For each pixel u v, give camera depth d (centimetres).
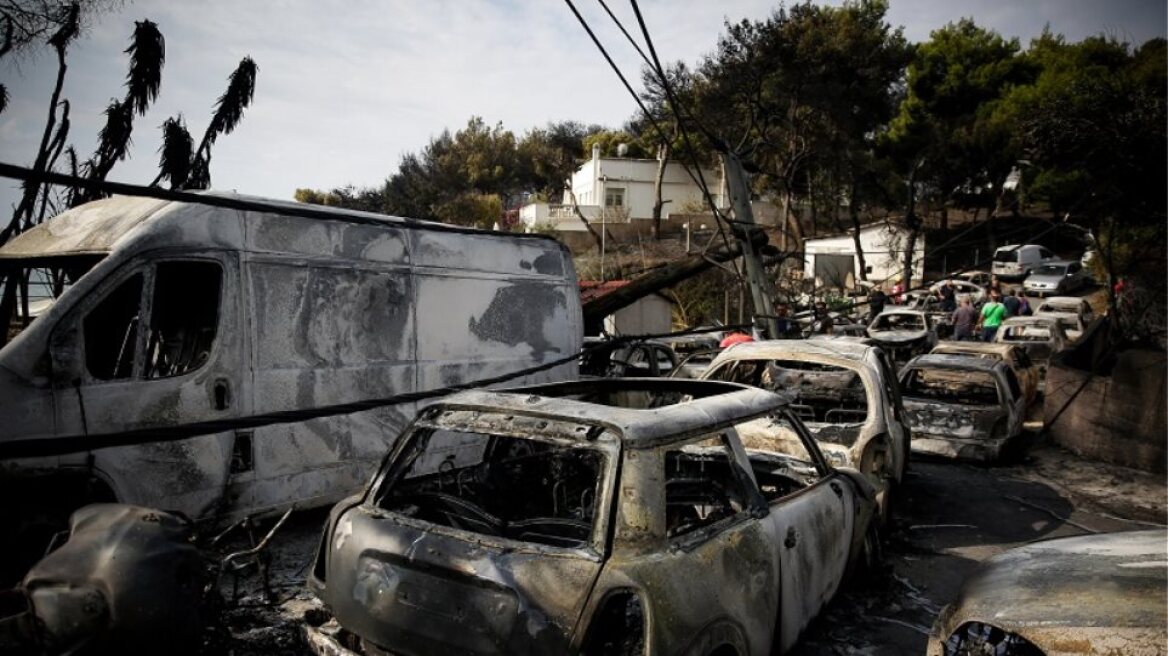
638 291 1288
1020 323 1689
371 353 625
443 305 689
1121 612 288
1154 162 1134
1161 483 856
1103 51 2939
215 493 520
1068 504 770
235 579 387
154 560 277
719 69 2986
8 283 582
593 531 280
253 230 555
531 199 5781
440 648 279
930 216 3916
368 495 339
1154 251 1245
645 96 3127
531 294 780
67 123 743
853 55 2998
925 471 893
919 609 492
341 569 314
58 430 446
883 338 1546
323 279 595
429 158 6512
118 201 561
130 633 262
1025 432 1132
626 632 287
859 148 3353
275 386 557
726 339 1452
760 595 326
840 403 800
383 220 643
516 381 750
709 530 315
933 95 3738
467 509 359
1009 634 314
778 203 4006
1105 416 972
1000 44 3747
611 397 473
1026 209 3681
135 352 486
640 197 4378
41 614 256
